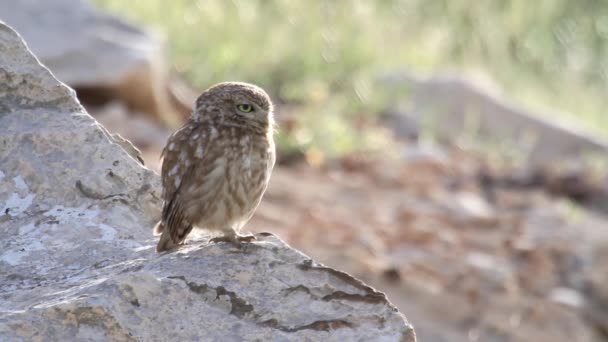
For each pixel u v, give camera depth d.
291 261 5.41
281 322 5.23
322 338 5.22
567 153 19.48
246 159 5.58
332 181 15.42
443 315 11.40
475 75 22.48
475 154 18.61
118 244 5.86
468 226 14.30
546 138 19.59
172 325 5.08
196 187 5.55
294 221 12.93
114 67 15.72
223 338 5.11
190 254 5.49
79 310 4.95
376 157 16.95
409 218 14.00
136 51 16.03
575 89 24.70
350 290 5.36
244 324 5.20
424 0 25.34
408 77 20.55
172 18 20.05
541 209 15.69
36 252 5.76
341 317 5.29
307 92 18.84
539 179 17.45
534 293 12.51
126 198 6.19
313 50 20.84
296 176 15.44
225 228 5.59
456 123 19.61
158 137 15.28
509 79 23.89
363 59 21.30
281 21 21.62
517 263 13.38
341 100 19.45
